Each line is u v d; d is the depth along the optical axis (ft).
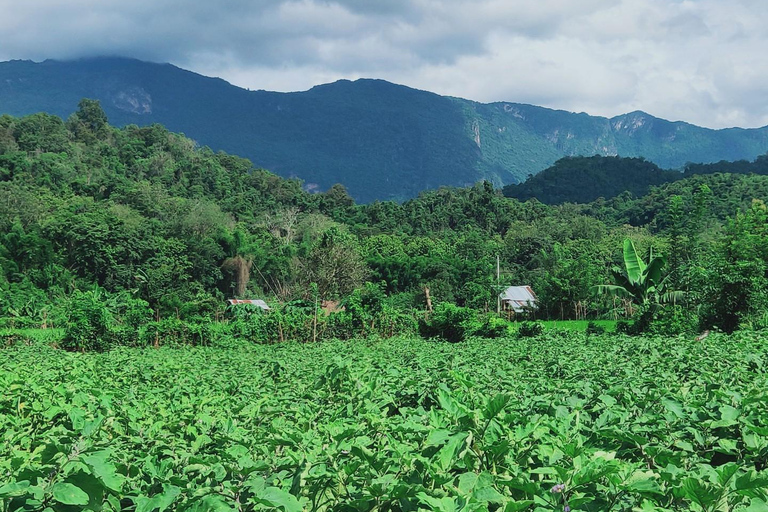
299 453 13.21
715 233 200.85
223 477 11.88
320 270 143.33
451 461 11.64
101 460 10.27
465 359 36.76
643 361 31.01
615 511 10.03
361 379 24.77
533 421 14.56
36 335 92.32
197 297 143.02
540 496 10.21
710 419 14.58
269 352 65.67
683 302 80.18
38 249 182.60
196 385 33.27
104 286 184.96
